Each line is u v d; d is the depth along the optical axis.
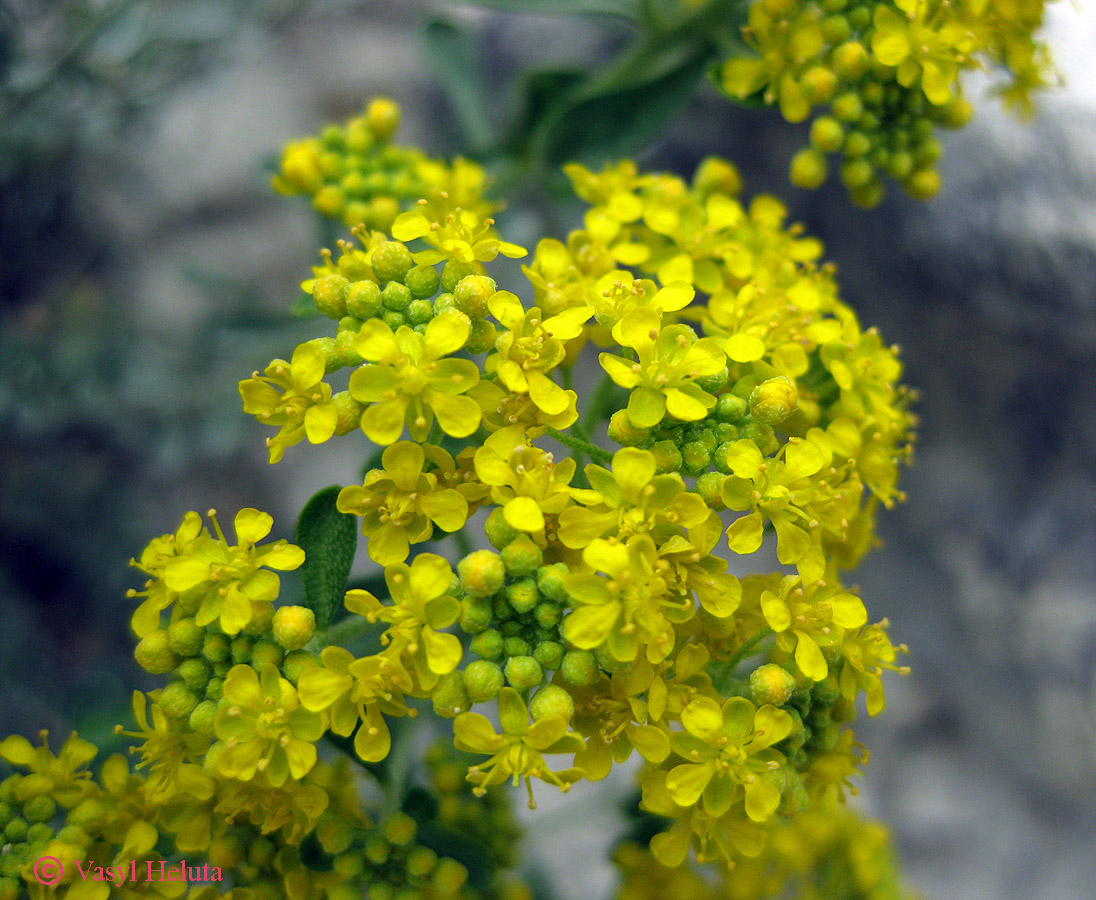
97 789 0.13
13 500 0.19
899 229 0.21
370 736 0.13
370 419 0.13
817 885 0.15
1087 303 0.20
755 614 0.13
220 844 0.13
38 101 0.18
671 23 0.15
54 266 0.22
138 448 0.21
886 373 0.14
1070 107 0.19
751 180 0.22
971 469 0.22
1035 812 0.22
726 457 0.13
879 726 0.22
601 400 0.14
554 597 0.13
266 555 0.13
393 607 0.13
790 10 0.14
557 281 0.13
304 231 0.23
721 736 0.13
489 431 0.13
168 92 0.20
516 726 0.13
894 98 0.14
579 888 0.19
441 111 0.24
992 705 0.22
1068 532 0.21
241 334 0.18
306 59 0.24
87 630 0.19
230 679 0.13
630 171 0.14
